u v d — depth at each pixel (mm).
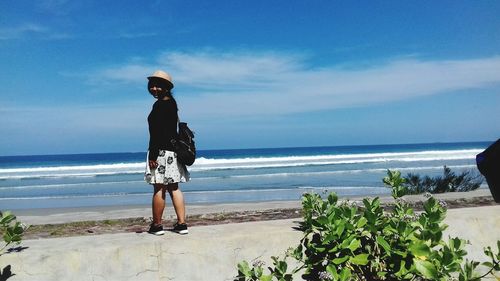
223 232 4270
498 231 4797
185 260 3893
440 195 8383
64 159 98750
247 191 18188
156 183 4285
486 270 4359
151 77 4430
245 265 3738
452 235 4586
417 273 3305
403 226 3373
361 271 3703
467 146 127938
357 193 16469
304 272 3955
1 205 15367
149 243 3908
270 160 45094
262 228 4406
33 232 5863
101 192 20141
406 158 45625
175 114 4484
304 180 23609
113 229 5926
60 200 16969
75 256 3674
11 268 3500
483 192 8938
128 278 3689
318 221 3676
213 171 31906
